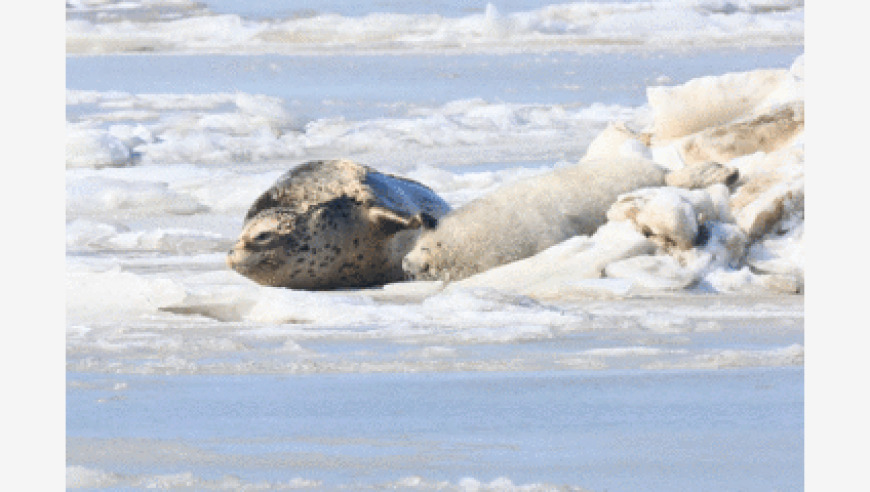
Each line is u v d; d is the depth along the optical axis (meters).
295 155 69.31
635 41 130.50
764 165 38.09
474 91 95.31
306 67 110.81
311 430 17.70
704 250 34.00
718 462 15.88
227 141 70.69
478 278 33.56
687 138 41.59
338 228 34.69
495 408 18.98
